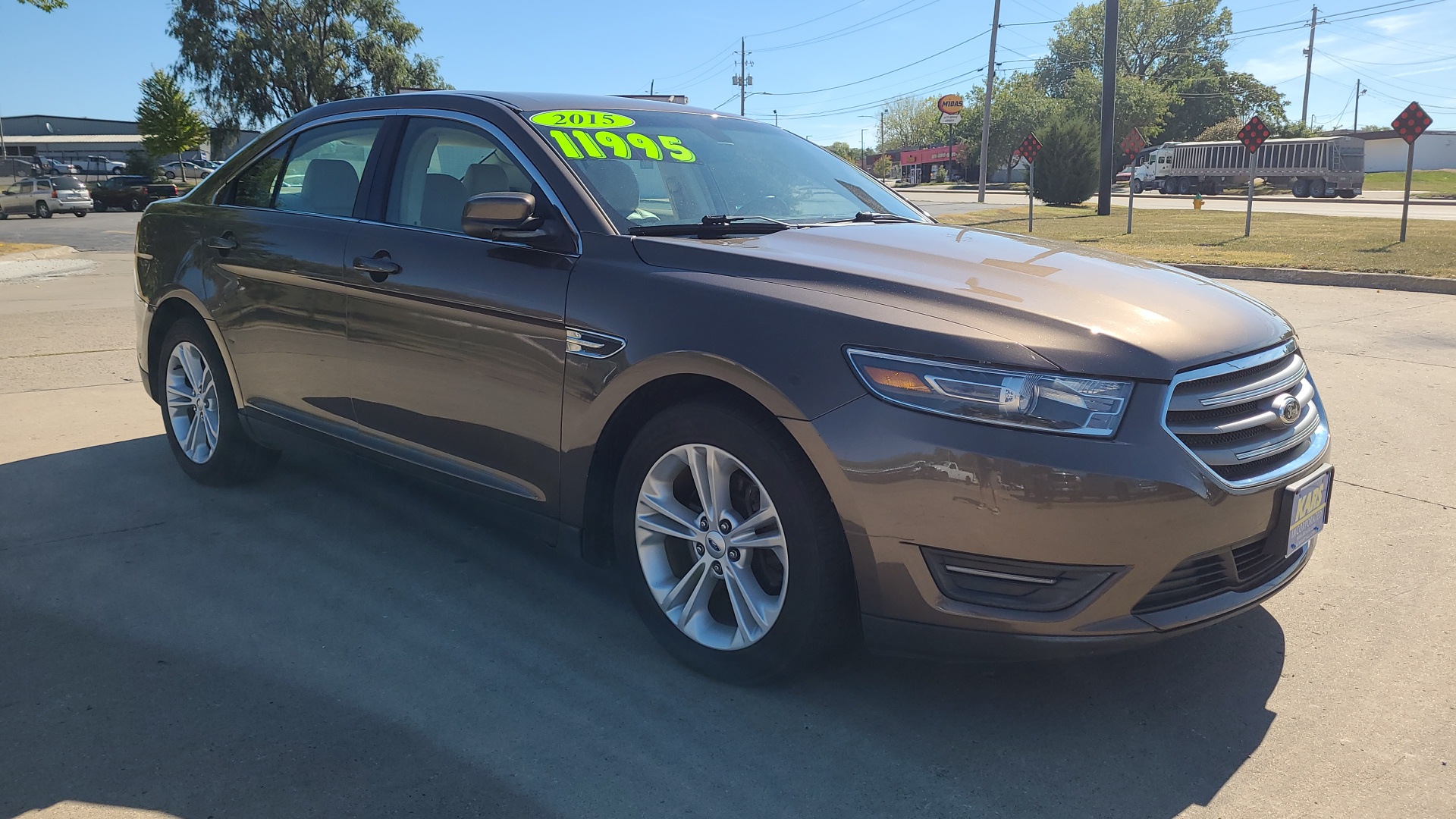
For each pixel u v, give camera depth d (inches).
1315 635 120.1
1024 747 97.7
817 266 103.7
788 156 152.8
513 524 123.4
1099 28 3425.2
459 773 93.2
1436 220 895.7
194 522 158.4
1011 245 125.7
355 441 141.5
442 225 130.9
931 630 93.5
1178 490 88.5
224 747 96.9
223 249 158.4
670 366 102.6
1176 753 96.6
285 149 159.8
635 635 121.6
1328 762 94.7
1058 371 88.6
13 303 418.9
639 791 90.7
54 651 116.0
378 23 1918.1
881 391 91.4
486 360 120.1
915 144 4200.3
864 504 92.0
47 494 171.2
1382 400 233.9
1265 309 113.5
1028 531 87.7
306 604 129.3
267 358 152.6
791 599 99.1
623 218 118.3
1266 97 3282.5
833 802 89.3
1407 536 150.6
